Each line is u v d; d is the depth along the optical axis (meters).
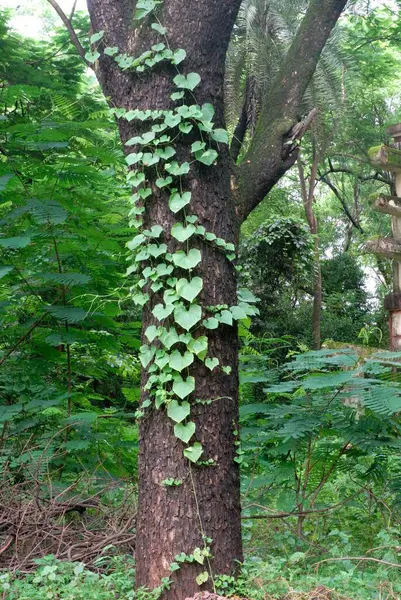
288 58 4.06
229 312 3.22
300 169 20.81
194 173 3.29
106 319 5.02
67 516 4.34
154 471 3.16
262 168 3.67
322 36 4.07
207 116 3.32
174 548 3.07
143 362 3.25
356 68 13.95
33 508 4.08
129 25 3.47
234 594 3.04
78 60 9.87
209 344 3.22
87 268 5.05
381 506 4.50
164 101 3.32
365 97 20.31
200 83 3.35
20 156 5.14
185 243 3.24
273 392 4.26
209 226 3.29
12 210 4.79
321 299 19.28
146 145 3.32
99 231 4.85
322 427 4.26
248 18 12.13
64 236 4.71
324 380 3.92
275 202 21.58
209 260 3.26
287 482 4.41
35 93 5.02
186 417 3.14
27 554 3.75
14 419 4.87
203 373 3.19
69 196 4.93
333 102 13.62
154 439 3.18
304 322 16.97
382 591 3.19
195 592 3.03
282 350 15.87
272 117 3.87
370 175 22.73
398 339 8.93
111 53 3.40
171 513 3.10
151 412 3.22
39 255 5.01
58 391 5.14
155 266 3.27
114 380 7.33
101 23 3.51
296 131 3.79
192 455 3.09
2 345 5.13
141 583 3.14
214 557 3.09
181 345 3.19
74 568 3.33
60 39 9.95
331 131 15.05
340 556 3.88
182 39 3.33
